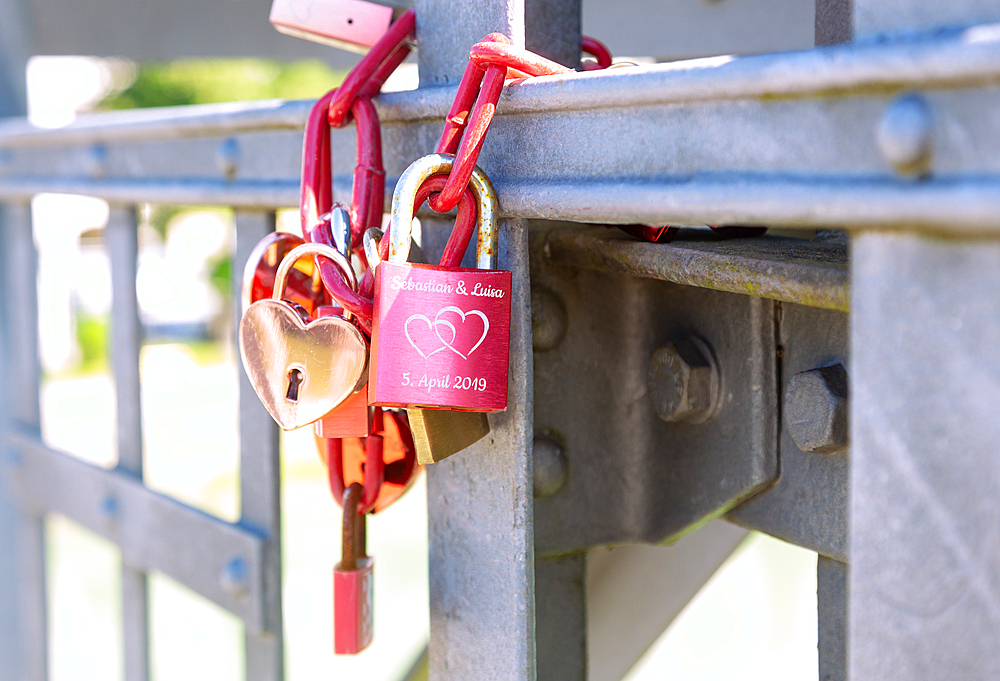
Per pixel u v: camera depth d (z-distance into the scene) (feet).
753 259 2.16
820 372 2.25
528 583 2.44
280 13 3.00
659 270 2.40
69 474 5.17
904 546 1.61
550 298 2.68
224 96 40.16
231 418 32.94
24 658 5.74
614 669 4.33
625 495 2.90
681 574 4.37
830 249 2.39
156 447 29.12
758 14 4.26
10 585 5.69
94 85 39.58
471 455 2.56
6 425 5.65
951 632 1.56
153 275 52.24
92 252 50.65
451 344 2.23
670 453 2.79
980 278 1.46
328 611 16.72
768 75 1.67
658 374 2.69
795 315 2.40
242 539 3.92
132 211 4.62
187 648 15.69
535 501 2.74
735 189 1.76
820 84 1.59
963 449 1.51
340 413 2.45
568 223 2.69
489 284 2.25
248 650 4.11
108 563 19.74
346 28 2.96
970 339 1.48
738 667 11.12
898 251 1.56
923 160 1.47
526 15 2.64
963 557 1.53
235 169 3.57
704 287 2.40
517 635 2.47
